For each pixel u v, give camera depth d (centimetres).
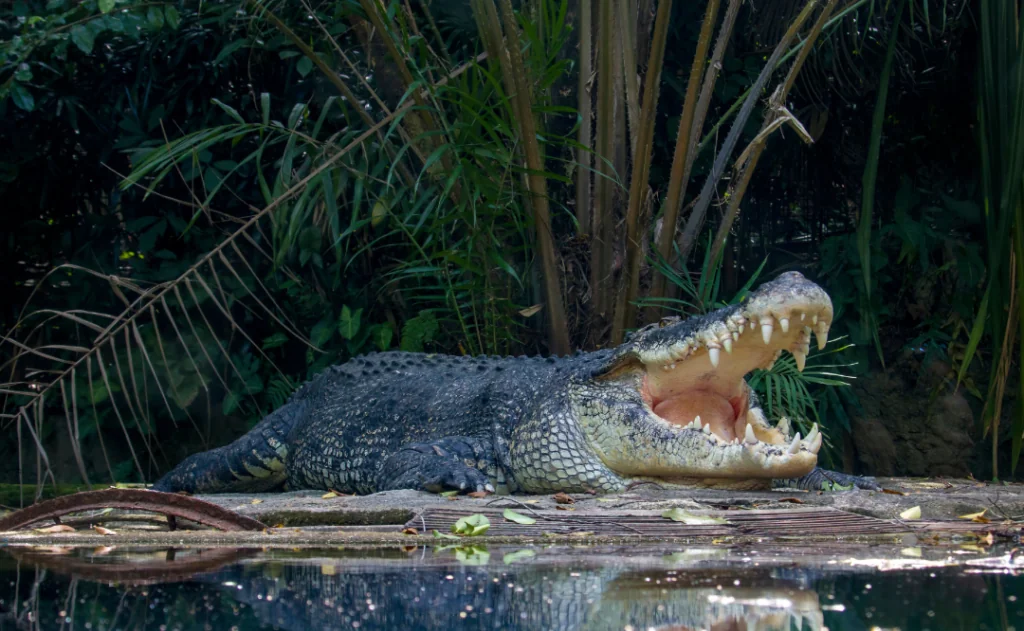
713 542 341
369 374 688
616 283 720
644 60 794
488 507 415
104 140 981
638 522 376
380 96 840
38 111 967
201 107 954
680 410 560
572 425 552
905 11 891
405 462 557
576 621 181
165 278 945
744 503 432
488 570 258
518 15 622
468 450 574
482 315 782
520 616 187
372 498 450
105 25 850
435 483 514
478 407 606
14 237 1002
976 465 882
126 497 389
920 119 952
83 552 313
